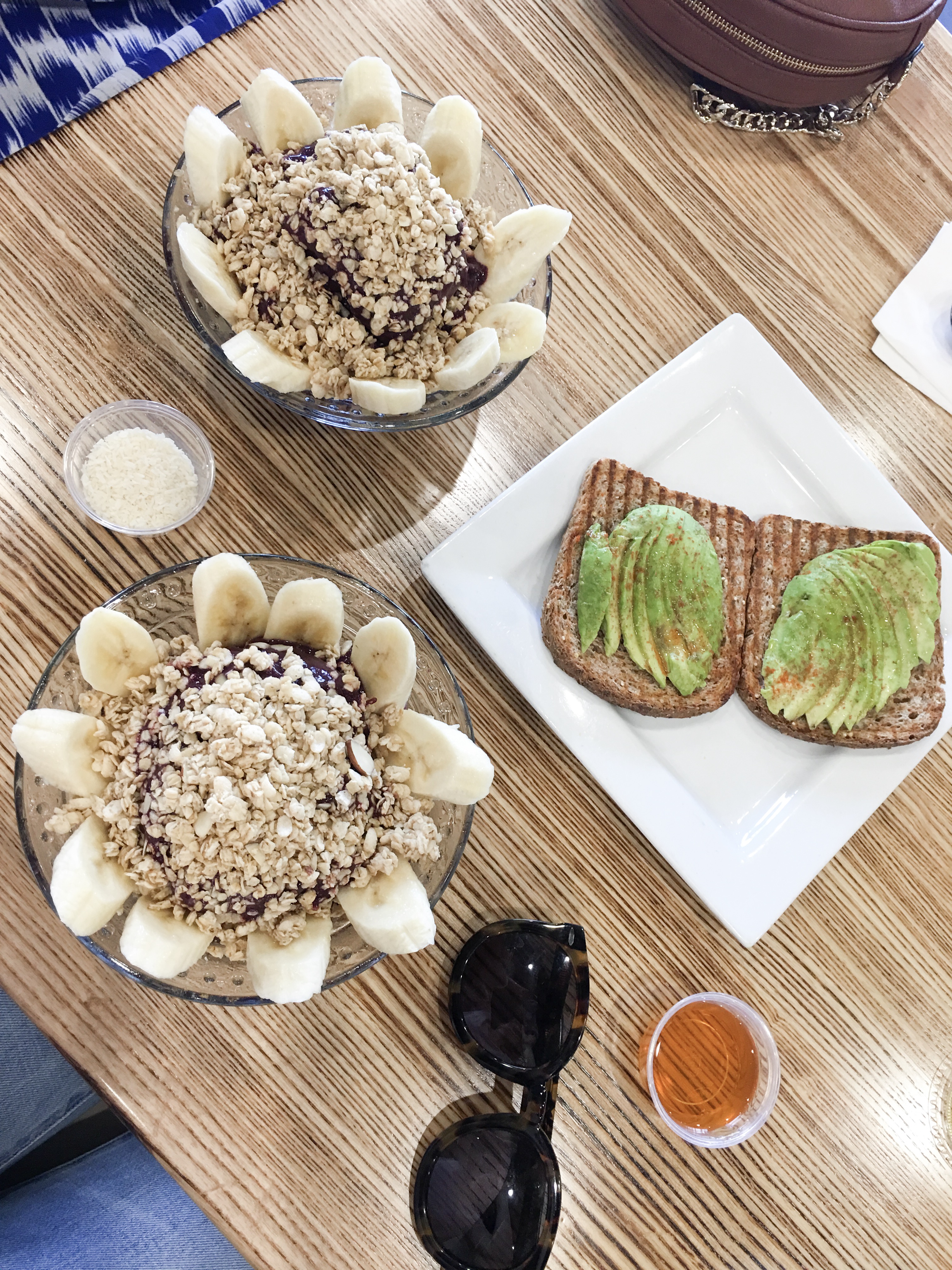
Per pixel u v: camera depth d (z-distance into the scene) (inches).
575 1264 17.3
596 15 20.0
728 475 19.5
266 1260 16.3
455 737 14.4
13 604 16.5
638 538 17.7
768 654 18.1
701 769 18.4
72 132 17.3
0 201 17.0
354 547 17.8
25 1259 18.4
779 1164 18.2
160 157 17.6
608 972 18.0
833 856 18.4
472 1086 17.4
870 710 18.4
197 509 16.8
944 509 20.8
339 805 13.7
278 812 13.2
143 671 14.3
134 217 17.4
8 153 17.1
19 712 16.3
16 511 16.6
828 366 20.6
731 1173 18.0
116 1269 18.8
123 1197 19.6
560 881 18.0
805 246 20.7
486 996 16.9
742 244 20.4
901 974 19.0
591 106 19.9
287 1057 16.7
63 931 16.1
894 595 18.6
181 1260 19.3
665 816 17.6
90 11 23.0
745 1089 18.0
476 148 16.4
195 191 15.4
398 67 18.9
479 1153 16.5
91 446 16.7
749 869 17.9
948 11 30.3
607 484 18.0
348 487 17.9
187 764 13.1
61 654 14.3
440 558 17.2
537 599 18.1
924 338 20.7
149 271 17.4
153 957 13.0
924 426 20.8
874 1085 18.6
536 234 16.2
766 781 18.6
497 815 17.9
